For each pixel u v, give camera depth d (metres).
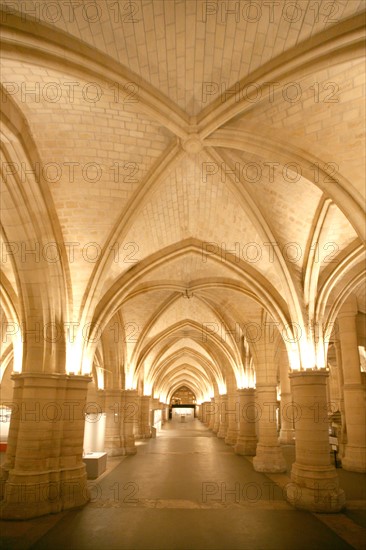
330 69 7.36
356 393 16.75
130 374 21.67
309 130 8.52
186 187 11.63
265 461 16.12
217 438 29.72
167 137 9.82
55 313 11.47
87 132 9.41
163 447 23.94
